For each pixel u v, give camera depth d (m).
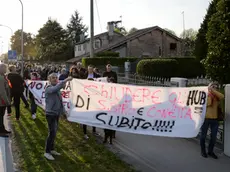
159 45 41.84
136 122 6.82
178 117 6.62
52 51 65.94
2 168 5.95
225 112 6.99
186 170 6.01
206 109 6.71
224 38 11.09
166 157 6.82
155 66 25.48
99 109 7.00
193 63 31.08
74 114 7.06
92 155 6.82
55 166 6.05
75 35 77.69
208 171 5.96
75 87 7.10
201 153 6.95
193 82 18.95
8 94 8.62
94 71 11.55
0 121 8.49
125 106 6.89
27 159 6.46
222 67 11.30
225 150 7.01
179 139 8.37
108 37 50.19
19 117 10.98
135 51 40.31
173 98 6.68
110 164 6.24
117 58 30.22
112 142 8.02
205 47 20.78
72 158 6.59
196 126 6.52
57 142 7.83
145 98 6.80
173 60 26.55
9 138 8.20
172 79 11.49
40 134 8.60
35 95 9.18
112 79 8.38
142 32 40.22
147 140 8.26
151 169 6.04
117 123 6.93
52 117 6.39
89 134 8.84
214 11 19.47
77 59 44.09
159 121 6.71
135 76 19.28
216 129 6.78
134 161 6.54
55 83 6.50
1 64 8.37
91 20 20.14
